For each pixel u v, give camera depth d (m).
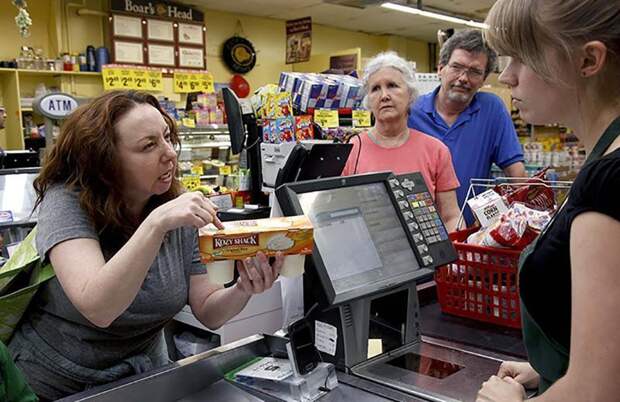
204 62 7.97
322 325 1.16
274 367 1.17
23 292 1.28
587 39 0.73
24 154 2.91
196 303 1.48
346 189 1.21
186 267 1.49
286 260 1.04
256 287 1.04
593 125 0.77
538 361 0.85
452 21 9.41
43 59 6.59
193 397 1.11
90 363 1.37
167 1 7.52
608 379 0.66
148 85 6.52
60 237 1.23
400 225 1.25
